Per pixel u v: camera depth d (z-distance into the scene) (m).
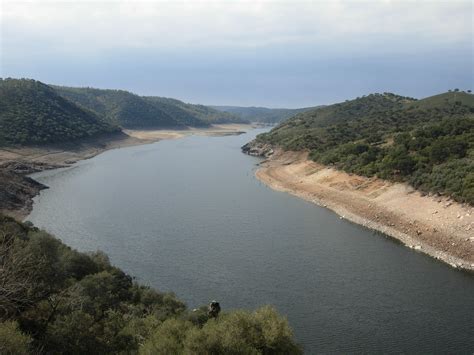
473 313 41.72
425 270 52.94
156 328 27.70
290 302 44.09
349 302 44.06
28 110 172.12
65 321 26.02
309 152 136.12
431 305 43.41
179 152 177.88
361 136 137.00
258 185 108.31
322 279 49.81
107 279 37.72
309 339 37.19
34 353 21.95
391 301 44.25
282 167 130.62
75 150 161.12
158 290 46.31
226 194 96.75
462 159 78.38
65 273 36.34
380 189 84.62
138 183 107.56
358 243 63.53
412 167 83.81
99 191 97.25
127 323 29.91
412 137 101.12
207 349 23.31
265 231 68.94
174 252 58.50
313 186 100.75
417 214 70.75
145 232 67.38
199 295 45.72
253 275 50.91
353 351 35.44
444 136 94.81
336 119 199.12
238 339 24.20
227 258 56.41
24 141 144.25
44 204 84.81
